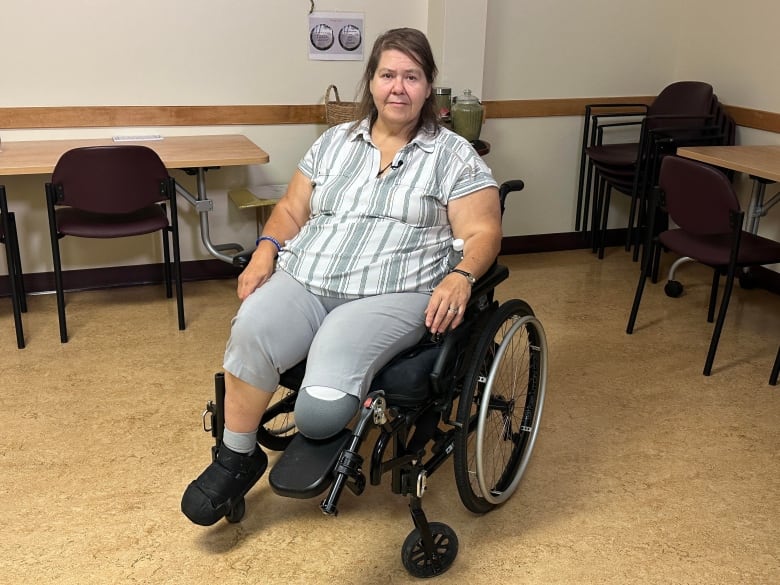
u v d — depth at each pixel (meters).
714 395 2.61
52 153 2.96
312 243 1.86
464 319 1.83
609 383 2.68
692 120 3.76
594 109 4.02
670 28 4.04
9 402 2.46
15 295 2.80
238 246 3.55
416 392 1.65
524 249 4.14
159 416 2.40
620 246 4.24
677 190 2.73
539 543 1.87
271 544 1.85
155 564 1.77
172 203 2.91
